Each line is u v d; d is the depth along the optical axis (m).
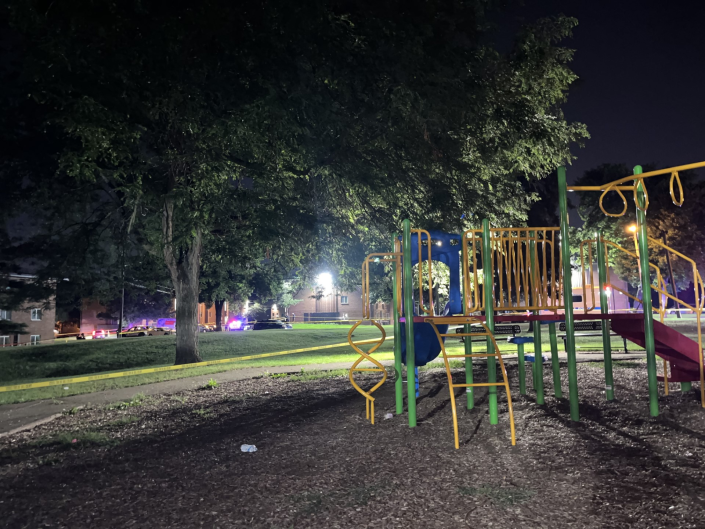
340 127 15.56
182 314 21.67
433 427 6.38
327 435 6.37
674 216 54.25
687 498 3.91
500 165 20.25
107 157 16.30
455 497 4.21
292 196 19.86
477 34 16.64
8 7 12.59
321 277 26.42
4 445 7.09
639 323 7.27
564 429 5.92
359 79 15.36
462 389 8.95
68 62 12.67
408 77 15.00
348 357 19.56
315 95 14.63
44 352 27.11
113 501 4.55
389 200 19.44
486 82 16.97
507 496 4.18
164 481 5.01
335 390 10.15
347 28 14.58
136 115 14.45
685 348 7.11
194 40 13.99
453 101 15.59
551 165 20.31
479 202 19.12
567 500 4.04
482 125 17.95
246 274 38.59
